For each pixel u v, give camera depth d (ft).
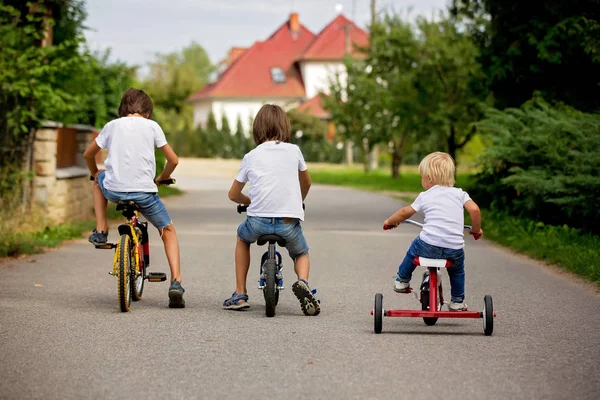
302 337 32.76
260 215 37.06
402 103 164.96
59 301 40.75
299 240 37.81
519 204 74.69
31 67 73.51
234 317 37.17
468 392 24.79
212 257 58.70
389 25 173.78
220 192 143.43
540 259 60.08
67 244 65.51
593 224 66.95
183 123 411.13
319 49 386.52
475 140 166.61
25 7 81.00
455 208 33.78
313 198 128.98
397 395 24.44
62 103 74.64
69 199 82.07
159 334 33.09
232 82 392.27
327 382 25.88
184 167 246.68
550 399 24.14
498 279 50.39
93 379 26.14
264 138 38.11
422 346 31.27
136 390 24.93
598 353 30.27
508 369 27.71
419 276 51.29
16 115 71.20
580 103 94.38
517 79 96.89
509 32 96.43
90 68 83.61
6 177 71.05
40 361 28.40
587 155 64.59
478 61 101.09
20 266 52.90
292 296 43.93
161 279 40.81
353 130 207.82
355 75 205.46
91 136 90.79
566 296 44.16
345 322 36.32
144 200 38.42
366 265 55.57
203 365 28.04
